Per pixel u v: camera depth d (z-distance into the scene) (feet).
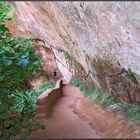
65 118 36.24
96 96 44.01
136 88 33.91
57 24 50.16
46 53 83.20
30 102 41.96
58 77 87.15
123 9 26.37
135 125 28.09
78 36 43.65
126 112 32.35
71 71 75.51
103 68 41.65
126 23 27.81
